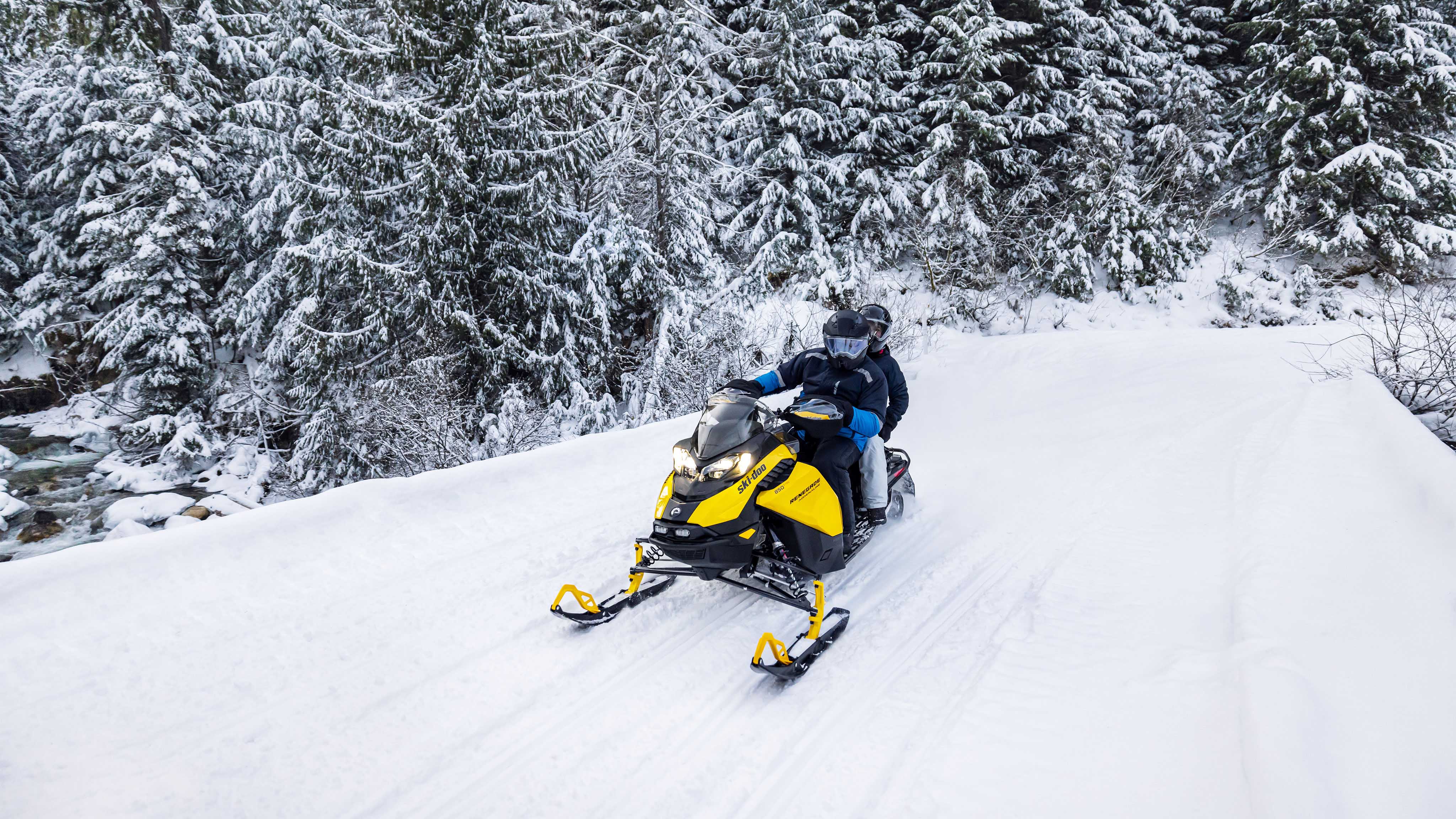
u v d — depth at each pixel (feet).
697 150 56.18
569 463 20.12
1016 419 26.37
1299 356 29.96
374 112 38.34
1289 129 63.05
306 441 41.45
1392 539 11.79
